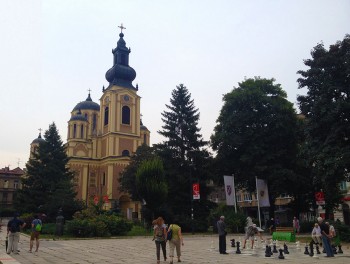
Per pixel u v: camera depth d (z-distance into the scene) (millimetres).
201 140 45000
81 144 79625
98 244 24500
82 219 33219
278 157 40438
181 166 43156
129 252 19297
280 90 43906
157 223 14430
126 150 74438
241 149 42469
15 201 53688
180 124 45344
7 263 14688
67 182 47969
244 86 44406
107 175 71875
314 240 17797
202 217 41156
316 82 29406
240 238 29234
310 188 40469
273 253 18422
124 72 77250
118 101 75500
